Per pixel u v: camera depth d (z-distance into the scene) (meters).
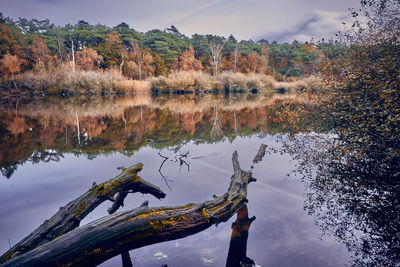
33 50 40.81
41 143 6.44
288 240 2.14
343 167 4.09
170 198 3.09
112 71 35.12
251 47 65.38
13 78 29.50
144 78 45.16
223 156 5.09
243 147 5.87
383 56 4.57
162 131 8.17
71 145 6.21
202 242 2.15
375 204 2.78
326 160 4.54
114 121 10.55
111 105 17.81
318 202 2.90
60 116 12.14
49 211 2.77
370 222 2.42
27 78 29.75
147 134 7.65
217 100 21.81
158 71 48.97
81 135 7.52
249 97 25.14
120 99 23.88
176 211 2.37
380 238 2.14
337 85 5.43
